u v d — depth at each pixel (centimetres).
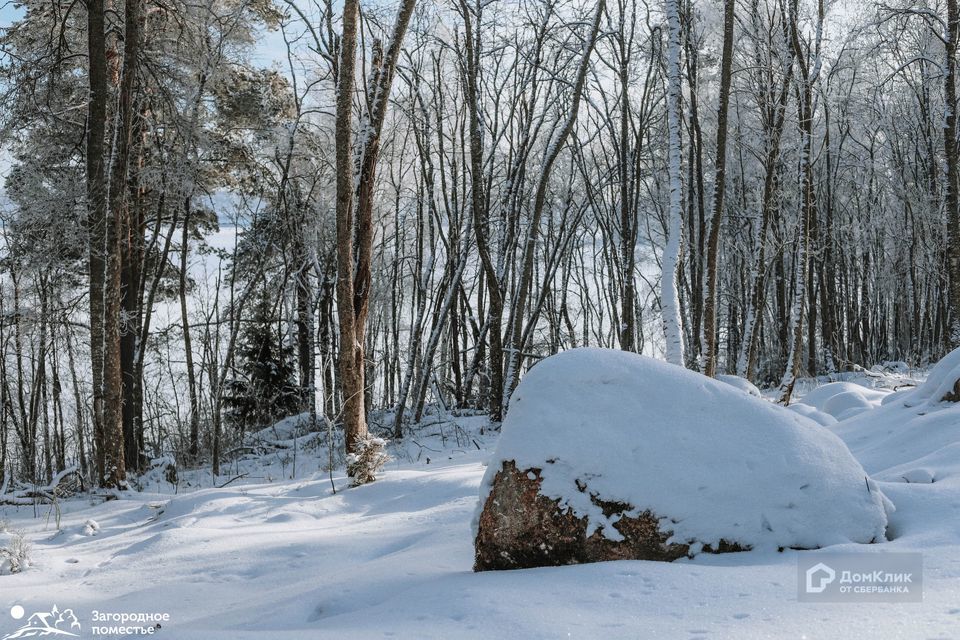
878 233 3309
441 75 2372
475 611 336
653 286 3284
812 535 405
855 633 267
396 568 481
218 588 540
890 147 2992
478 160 1858
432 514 718
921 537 392
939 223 2591
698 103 2245
